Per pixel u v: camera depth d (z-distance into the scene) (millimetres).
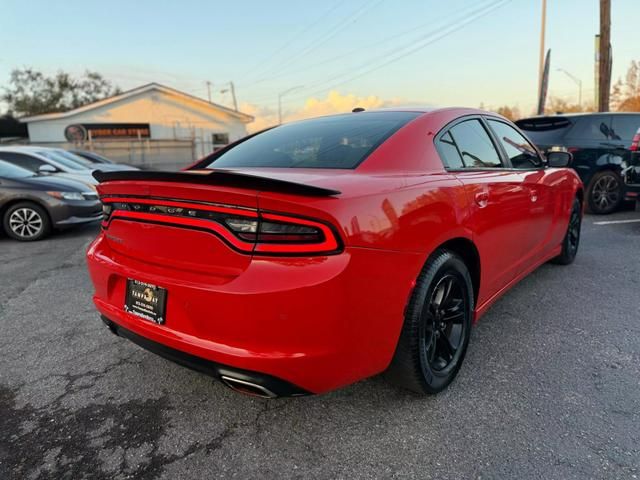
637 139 6133
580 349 2670
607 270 4203
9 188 6289
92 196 6891
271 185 1527
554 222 3648
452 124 2557
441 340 2268
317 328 1596
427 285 1992
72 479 1726
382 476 1705
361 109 2953
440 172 2234
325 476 1715
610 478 1655
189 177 1637
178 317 1782
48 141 26375
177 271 1818
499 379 2354
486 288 2615
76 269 4754
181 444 1917
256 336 1607
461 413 2072
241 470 1758
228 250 1657
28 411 2176
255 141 2807
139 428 2029
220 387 2359
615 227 6266
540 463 1740
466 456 1794
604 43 12305
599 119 7246
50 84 47719
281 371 1620
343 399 2203
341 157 2174
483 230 2410
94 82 49625
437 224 2004
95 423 2072
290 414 2102
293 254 1576
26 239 6375
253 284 1582
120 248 2094
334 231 1572
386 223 1745
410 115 2506
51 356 2742
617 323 3027
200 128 29188
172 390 2338
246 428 2012
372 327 1744
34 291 4008
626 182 6289
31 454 1868
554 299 3480
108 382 2428
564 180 3809
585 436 1891
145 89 27672
